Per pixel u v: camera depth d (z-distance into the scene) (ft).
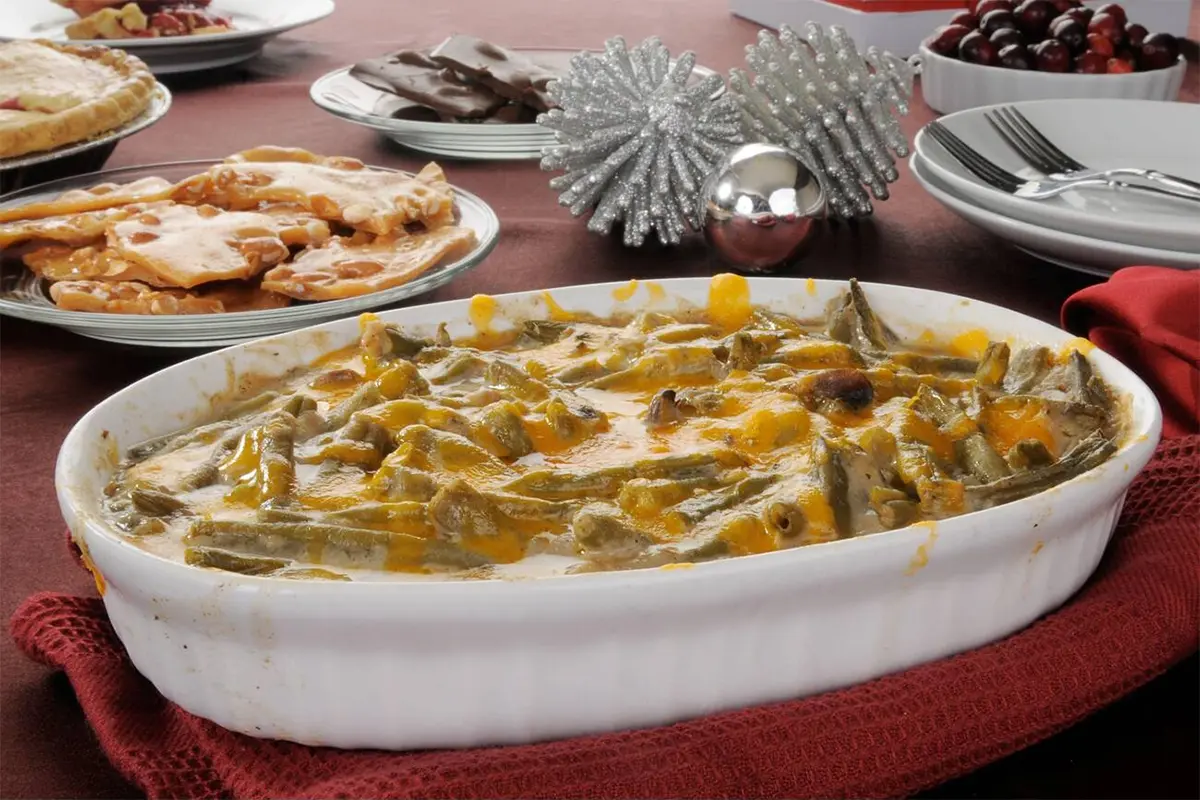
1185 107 3.68
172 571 2.16
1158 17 4.91
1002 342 2.63
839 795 2.17
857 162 3.33
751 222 3.10
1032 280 3.20
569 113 3.30
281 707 2.21
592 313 2.74
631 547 2.28
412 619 2.08
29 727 2.34
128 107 3.80
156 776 2.24
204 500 2.38
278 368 2.60
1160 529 2.43
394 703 2.20
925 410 2.48
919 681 2.23
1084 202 3.42
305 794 2.09
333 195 3.22
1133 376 2.51
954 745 2.21
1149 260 3.03
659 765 2.11
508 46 4.83
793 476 2.37
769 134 3.34
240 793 2.21
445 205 3.23
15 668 2.41
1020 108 3.69
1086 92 3.93
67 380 2.93
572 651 2.15
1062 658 2.26
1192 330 2.78
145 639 2.25
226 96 4.37
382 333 2.62
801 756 2.15
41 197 3.34
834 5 4.72
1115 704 2.35
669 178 3.27
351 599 2.08
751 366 2.59
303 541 2.29
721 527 2.31
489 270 3.26
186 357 3.00
